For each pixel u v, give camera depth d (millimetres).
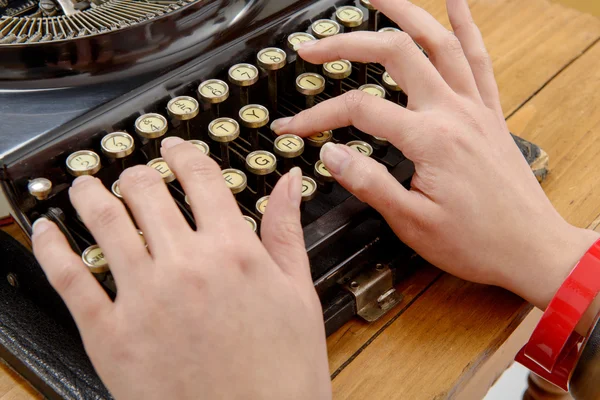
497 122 529
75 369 499
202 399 438
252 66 553
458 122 517
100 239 456
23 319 517
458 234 509
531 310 540
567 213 573
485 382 541
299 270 472
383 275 537
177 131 547
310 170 566
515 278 513
